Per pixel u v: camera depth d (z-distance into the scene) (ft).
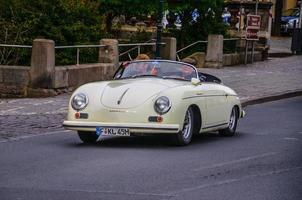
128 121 39.91
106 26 95.20
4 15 74.02
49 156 38.19
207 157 38.60
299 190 30.35
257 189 30.40
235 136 48.91
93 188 30.09
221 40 98.32
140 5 91.61
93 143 43.62
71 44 76.79
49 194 28.91
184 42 100.68
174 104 40.14
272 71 98.73
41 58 65.46
